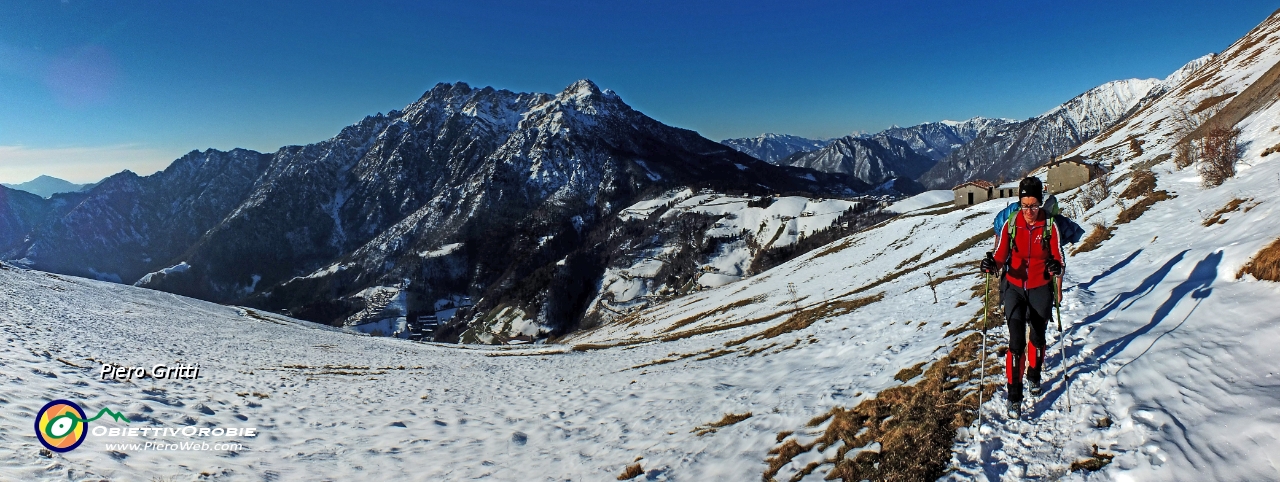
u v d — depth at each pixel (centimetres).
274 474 891
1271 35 9588
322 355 3128
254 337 3719
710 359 2078
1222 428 404
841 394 895
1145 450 421
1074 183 6081
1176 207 1605
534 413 1527
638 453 948
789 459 698
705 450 862
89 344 2038
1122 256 1191
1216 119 4975
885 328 1492
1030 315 568
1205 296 647
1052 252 551
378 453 1114
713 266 17450
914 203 14912
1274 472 346
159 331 3066
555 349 4047
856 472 575
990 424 554
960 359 824
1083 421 499
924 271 3134
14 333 1833
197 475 781
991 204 5919
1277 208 810
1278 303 540
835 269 5550
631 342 3959
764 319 3575
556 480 902
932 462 521
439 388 2055
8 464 623
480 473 984
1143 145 6906
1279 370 442
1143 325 660
